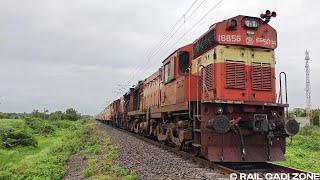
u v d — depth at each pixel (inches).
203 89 620.7
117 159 677.9
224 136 557.3
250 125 561.6
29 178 550.3
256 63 593.3
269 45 596.4
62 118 3558.1
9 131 1190.3
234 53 585.9
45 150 943.7
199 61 664.4
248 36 588.7
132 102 1616.6
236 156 549.3
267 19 597.9
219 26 584.7
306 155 860.6
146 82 1268.5
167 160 641.0
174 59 771.4
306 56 2527.1
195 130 600.1
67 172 597.0
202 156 616.7
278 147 570.6
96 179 477.4
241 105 566.9
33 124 1786.4
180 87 714.2
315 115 2534.5
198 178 458.3
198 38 681.0
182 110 700.0
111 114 2694.4
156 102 1013.2
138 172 521.0
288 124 534.6
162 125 921.5
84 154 831.1
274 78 598.9
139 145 946.7
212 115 559.8
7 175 582.9
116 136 1322.6
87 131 1667.1
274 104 564.7
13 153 977.5
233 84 578.6
